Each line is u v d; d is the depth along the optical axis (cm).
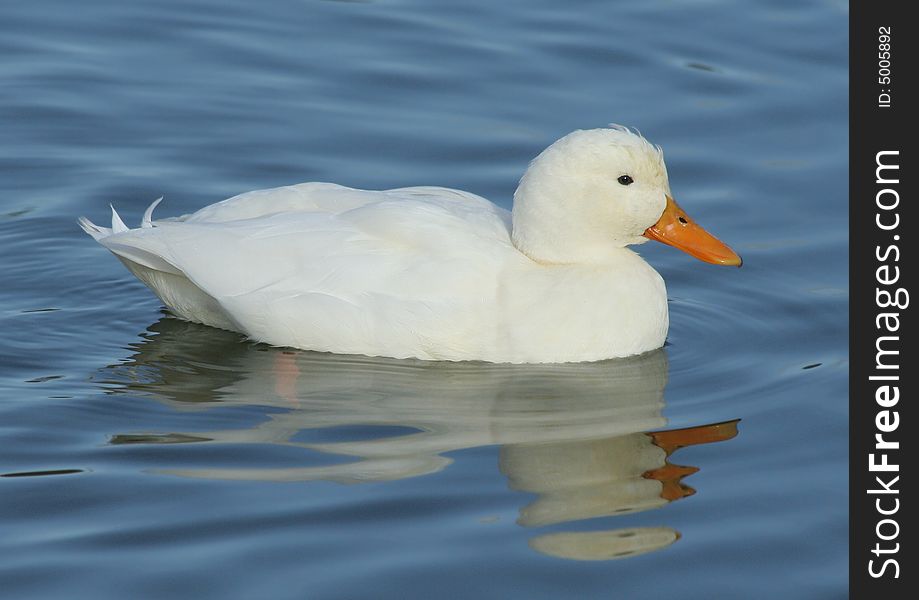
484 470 1105
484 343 1292
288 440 1151
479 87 1881
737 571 984
